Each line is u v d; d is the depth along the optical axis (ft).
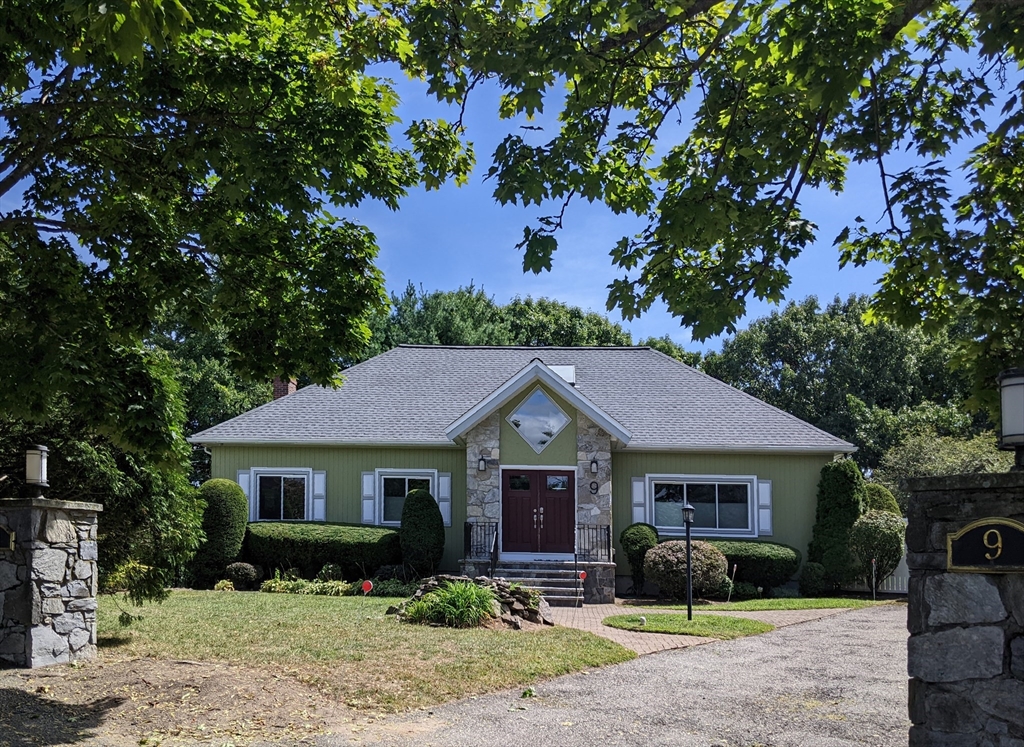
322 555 70.85
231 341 34.45
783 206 24.82
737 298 25.12
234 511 70.13
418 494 70.64
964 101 26.50
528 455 72.43
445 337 136.77
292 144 28.71
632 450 75.77
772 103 25.25
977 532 16.60
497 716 26.71
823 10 21.71
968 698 16.56
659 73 28.55
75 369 27.89
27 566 31.24
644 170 28.58
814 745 23.75
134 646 36.55
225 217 33.53
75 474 37.81
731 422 78.59
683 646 41.70
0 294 31.73
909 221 25.26
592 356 92.94
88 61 27.73
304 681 30.01
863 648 41.24
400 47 28.48
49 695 27.27
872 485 79.61
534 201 24.71
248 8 28.99
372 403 82.58
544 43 23.16
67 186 33.76
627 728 25.45
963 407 29.48
